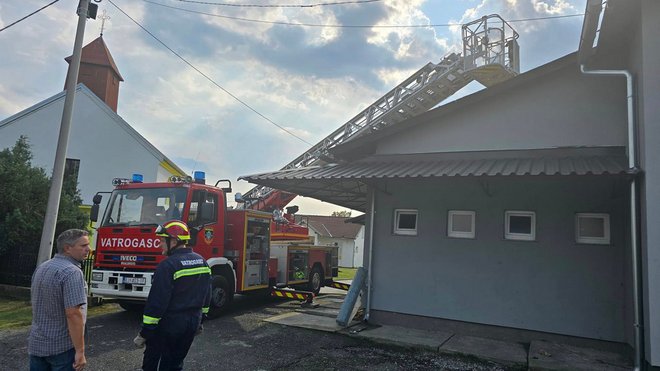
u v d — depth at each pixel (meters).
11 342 7.04
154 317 4.19
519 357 6.47
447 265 8.02
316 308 10.61
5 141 20.58
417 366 6.25
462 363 6.43
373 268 8.63
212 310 8.88
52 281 3.54
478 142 8.41
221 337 7.55
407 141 9.08
